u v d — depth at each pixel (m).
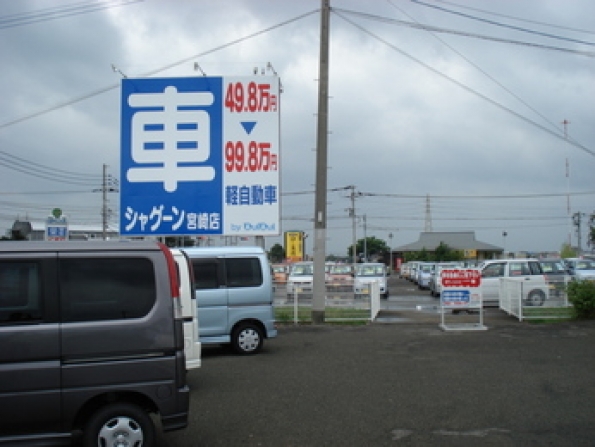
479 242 93.12
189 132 16.98
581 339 13.93
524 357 11.61
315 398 8.48
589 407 7.82
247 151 16.94
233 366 11.12
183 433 6.89
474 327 15.91
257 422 7.32
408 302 27.73
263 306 12.53
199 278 12.32
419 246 93.38
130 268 5.84
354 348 13.03
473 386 9.11
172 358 5.79
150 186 16.92
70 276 5.69
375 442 6.46
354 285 18.02
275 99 17.02
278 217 16.80
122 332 5.66
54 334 5.51
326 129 18.12
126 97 17.06
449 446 6.31
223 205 16.89
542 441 6.43
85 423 5.66
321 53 18.28
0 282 5.54
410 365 10.90
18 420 5.40
